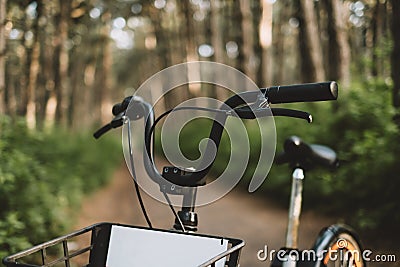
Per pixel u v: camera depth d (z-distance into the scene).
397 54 7.29
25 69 19.31
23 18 14.98
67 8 18.77
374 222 6.50
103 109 32.72
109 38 31.52
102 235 2.49
